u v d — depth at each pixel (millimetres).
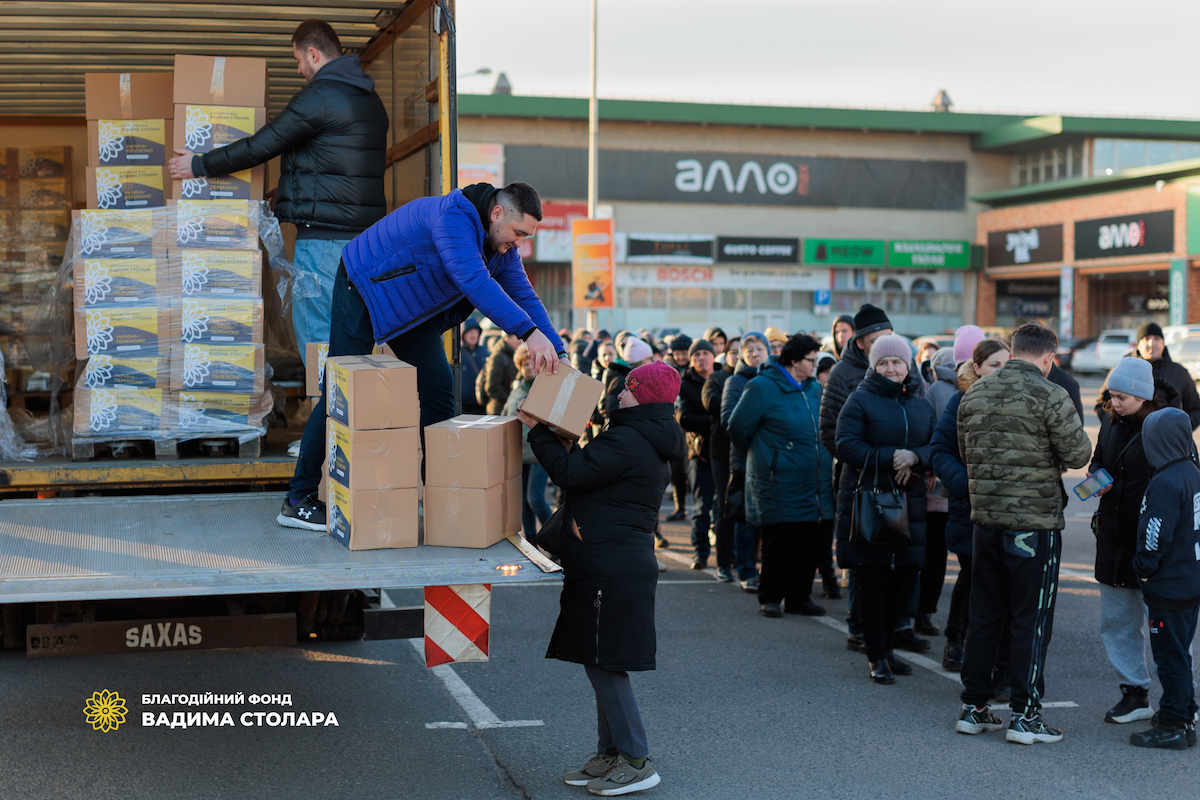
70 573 3369
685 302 38438
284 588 3434
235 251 4773
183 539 3877
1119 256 34688
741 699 5348
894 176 40094
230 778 4195
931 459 5566
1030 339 4844
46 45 6066
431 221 3994
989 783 4258
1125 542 4934
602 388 3924
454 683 5523
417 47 5316
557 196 37406
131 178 5094
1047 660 6055
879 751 4617
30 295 6270
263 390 4773
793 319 39406
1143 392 4855
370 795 4043
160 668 5746
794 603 7184
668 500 12625
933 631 6785
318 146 4969
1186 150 39531
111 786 4102
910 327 40438
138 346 4668
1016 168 41406
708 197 38562
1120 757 4562
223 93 4969
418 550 3756
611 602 3941
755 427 6926
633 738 4066
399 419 3754
